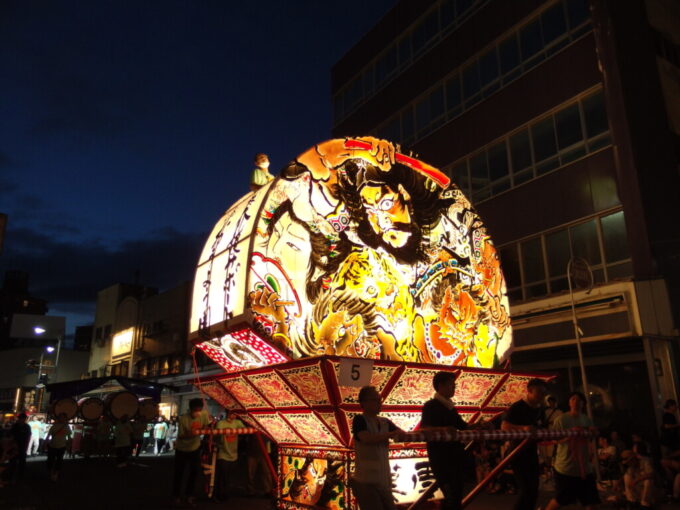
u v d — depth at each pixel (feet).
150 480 43.86
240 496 33.88
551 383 50.31
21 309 232.12
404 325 22.44
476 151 62.34
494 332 25.26
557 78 54.44
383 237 22.88
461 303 24.44
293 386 19.76
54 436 43.14
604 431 43.50
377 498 15.08
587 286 42.22
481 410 23.36
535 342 51.55
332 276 21.07
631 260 45.47
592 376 47.47
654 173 45.73
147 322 125.18
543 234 53.72
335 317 20.77
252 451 34.12
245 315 18.74
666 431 32.45
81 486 39.73
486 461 35.63
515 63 59.21
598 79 50.72
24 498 33.32
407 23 75.25
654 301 43.19
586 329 47.26
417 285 23.25
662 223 44.60
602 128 50.01
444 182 25.71
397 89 75.41
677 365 41.63
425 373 20.29
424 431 15.39
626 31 49.32
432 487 17.51
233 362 22.56
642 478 28.35
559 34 54.95
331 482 20.95
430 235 24.35
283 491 23.62
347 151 22.95
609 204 48.42
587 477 20.44
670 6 54.60
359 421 15.61
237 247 20.36
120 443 56.13
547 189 53.93
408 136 72.64
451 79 67.21
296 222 20.74
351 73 85.51
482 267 25.72
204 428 27.53
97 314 148.87
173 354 112.88
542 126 55.52
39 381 130.00
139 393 71.92
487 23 63.10
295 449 23.38
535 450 19.24
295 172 21.30
